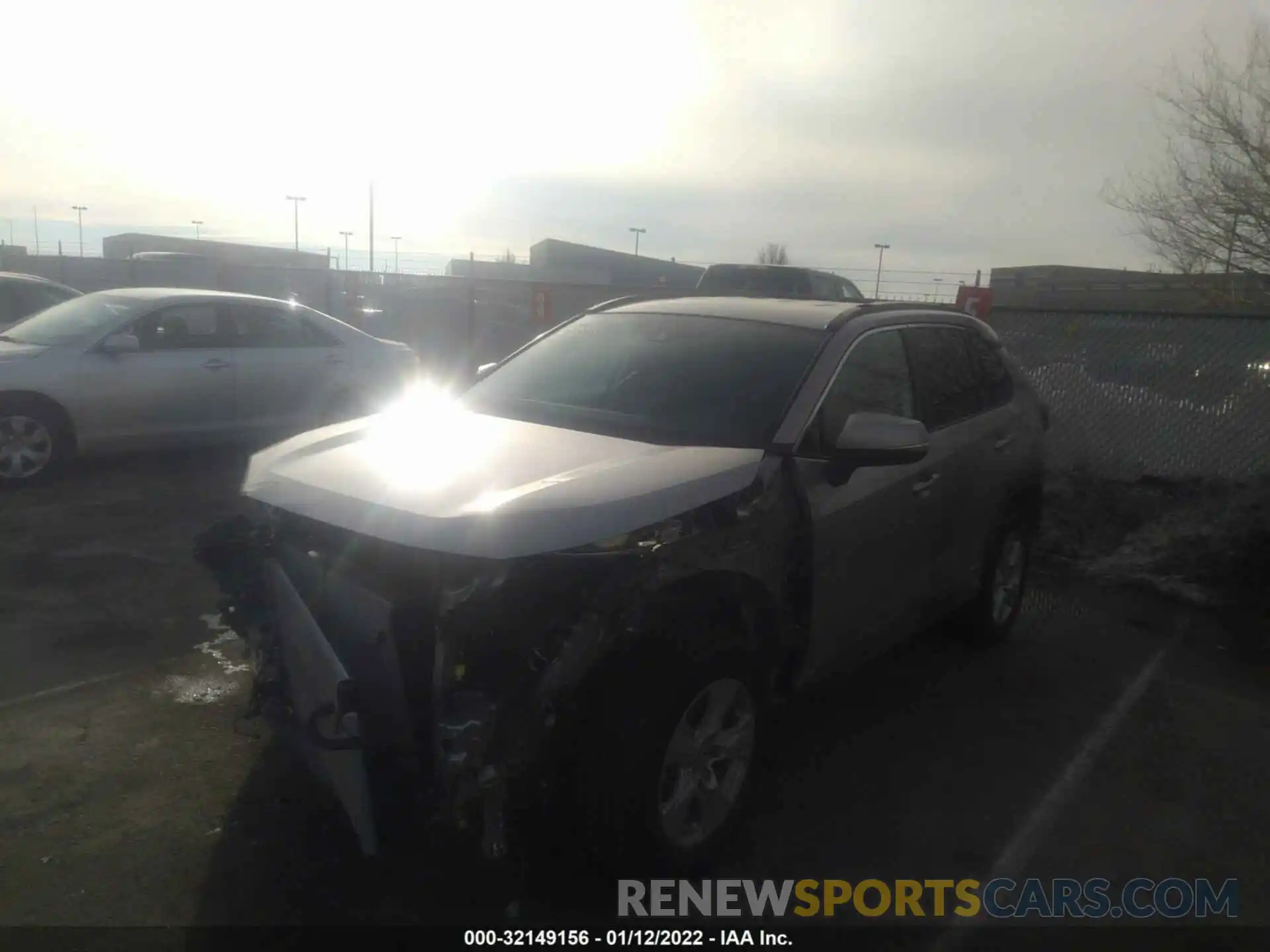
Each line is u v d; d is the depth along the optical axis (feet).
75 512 25.52
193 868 11.45
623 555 10.40
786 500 12.44
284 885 11.25
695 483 11.45
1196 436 30.86
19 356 27.91
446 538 9.97
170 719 14.80
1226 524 25.21
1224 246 41.06
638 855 10.63
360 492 11.10
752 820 13.01
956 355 17.44
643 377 14.43
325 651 10.39
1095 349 32.37
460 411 14.80
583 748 10.30
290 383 32.58
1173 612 22.36
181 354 30.37
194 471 30.78
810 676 13.55
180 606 19.26
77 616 18.56
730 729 11.87
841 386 13.98
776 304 16.26
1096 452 32.58
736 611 11.94
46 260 87.86
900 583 15.21
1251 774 14.89
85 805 12.57
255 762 13.73
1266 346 29.55
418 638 10.16
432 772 10.34
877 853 12.43
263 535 12.59
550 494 10.64
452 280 63.31
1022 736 15.79
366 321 66.18
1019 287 69.46
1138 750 15.51
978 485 17.04
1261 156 39.60
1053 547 26.78
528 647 9.94
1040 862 12.41
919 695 17.16
